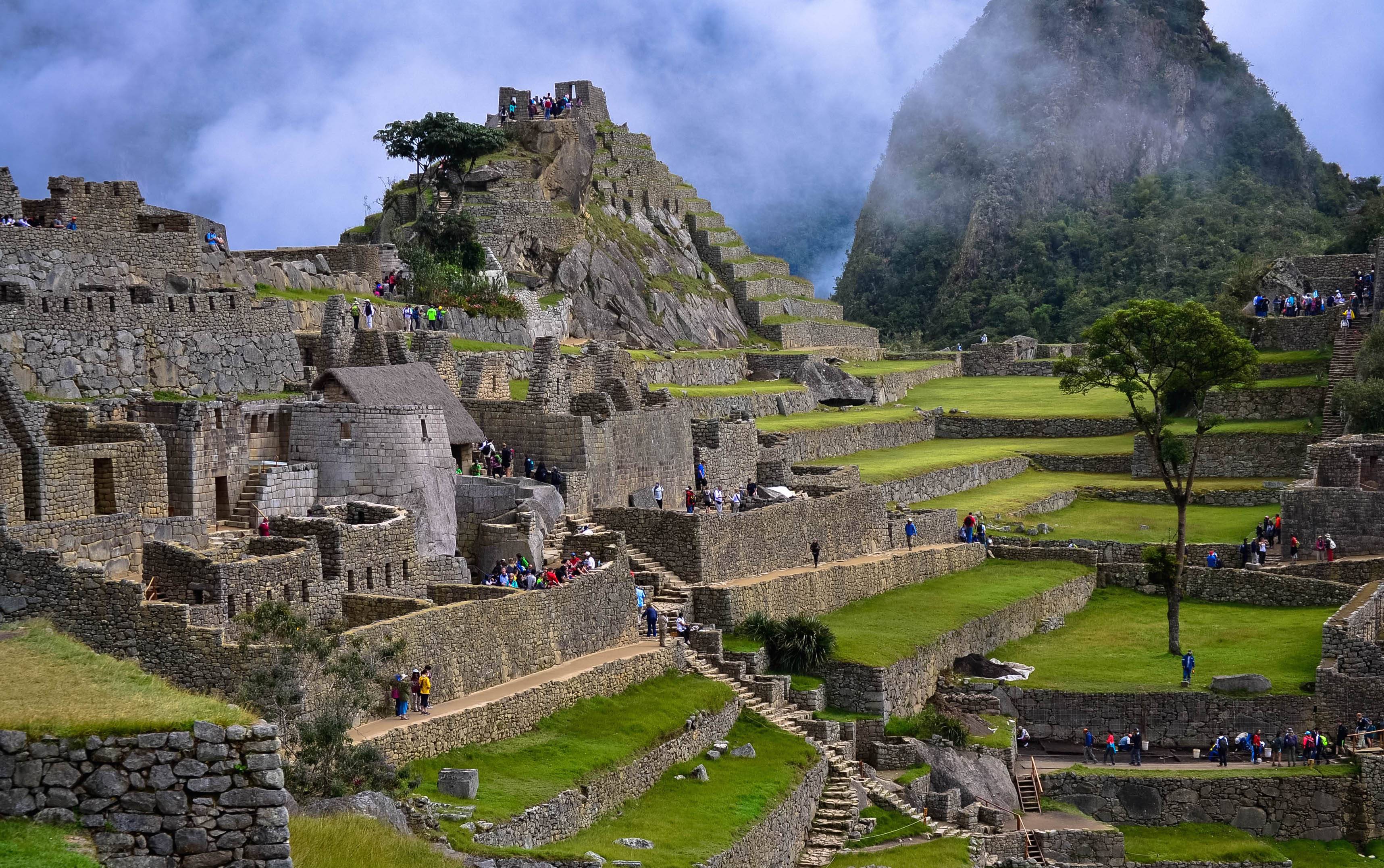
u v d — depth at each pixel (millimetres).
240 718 25094
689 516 76500
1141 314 92938
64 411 56906
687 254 167750
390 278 97938
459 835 41188
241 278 82688
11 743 23656
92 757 23812
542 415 77812
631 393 87875
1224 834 73750
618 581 67312
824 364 149375
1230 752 78438
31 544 47781
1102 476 126688
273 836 23984
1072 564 101250
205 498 60344
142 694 27000
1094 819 73312
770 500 87938
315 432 66188
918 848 64188
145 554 48969
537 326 119125
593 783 51500
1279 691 79562
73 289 71812
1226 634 90750
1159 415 94125
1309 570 97062
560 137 144125
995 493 117000
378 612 54094
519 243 132000
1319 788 74375
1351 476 101438
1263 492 115625
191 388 71250
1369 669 79938
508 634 57531
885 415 140500
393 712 50094
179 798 23875
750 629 74750
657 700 62688
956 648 82125
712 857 49938
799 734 67375
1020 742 78875
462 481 70250
